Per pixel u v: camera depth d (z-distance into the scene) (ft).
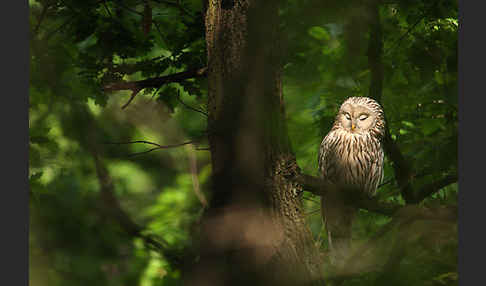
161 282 43.42
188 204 48.70
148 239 33.30
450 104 37.91
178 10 37.09
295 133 43.06
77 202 46.09
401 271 27.76
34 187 32.53
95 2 33.68
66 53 33.06
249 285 24.44
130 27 35.65
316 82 42.75
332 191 28.94
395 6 34.91
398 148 37.09
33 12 33.58
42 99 33.58
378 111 39.19
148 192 59.72
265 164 25.84
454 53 33.14
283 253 25.34
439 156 35.73
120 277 47.01
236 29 26.94
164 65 35.14
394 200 40.22
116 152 36.91
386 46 37.76
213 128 26.68
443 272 27.96
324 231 37.40
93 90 34.01
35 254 42.55
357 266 29.04
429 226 27.81
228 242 24.68
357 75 40.75
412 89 39.78
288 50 32.37
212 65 27.48
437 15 35.17
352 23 23.13
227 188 25.36
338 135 40.06
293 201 26.66
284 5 27.17
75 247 46.34
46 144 32.73
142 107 45.91
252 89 25.91
